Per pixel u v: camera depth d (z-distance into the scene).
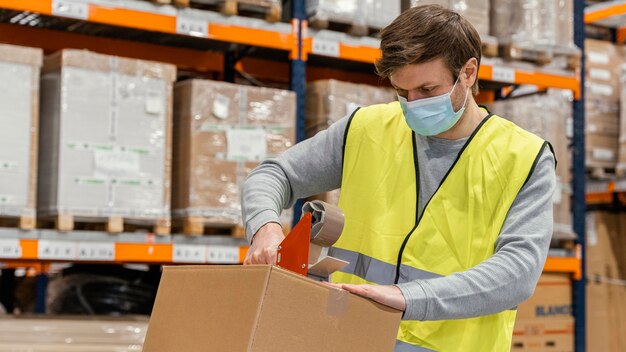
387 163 2.38
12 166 3.65
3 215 3.64
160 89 3.96
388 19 4.53
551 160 2.27
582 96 5.37
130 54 4.80
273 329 1.74
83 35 4.69
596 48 5.92
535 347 5.05
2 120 3.63
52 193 3.79
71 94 3.77
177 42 4.83
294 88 4.36
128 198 3.87
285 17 4.65
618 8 6.11
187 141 4.05
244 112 4.14
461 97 2.22
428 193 2.31
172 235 4.03
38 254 3.72
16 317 3.95
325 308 1.82
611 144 5.93
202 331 1.83
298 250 1.91
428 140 2.35
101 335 3.60
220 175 4.08
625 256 6.30
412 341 2.25
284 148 4.22
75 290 4.77
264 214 2.24
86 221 3.89
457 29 2.15
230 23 4.19
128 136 3.88
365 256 2.34
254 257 2.10
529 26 4.98
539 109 5.05
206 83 4.07
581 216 5.34
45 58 3.92
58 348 3.32
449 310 1.99
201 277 1.90
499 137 2.29
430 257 2.26
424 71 2.14
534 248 2.11
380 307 1.92
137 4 3.96
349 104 4.43
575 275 5.24
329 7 4.39
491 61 4.93
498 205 2.24
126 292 4.83
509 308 2.10
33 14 4.32
